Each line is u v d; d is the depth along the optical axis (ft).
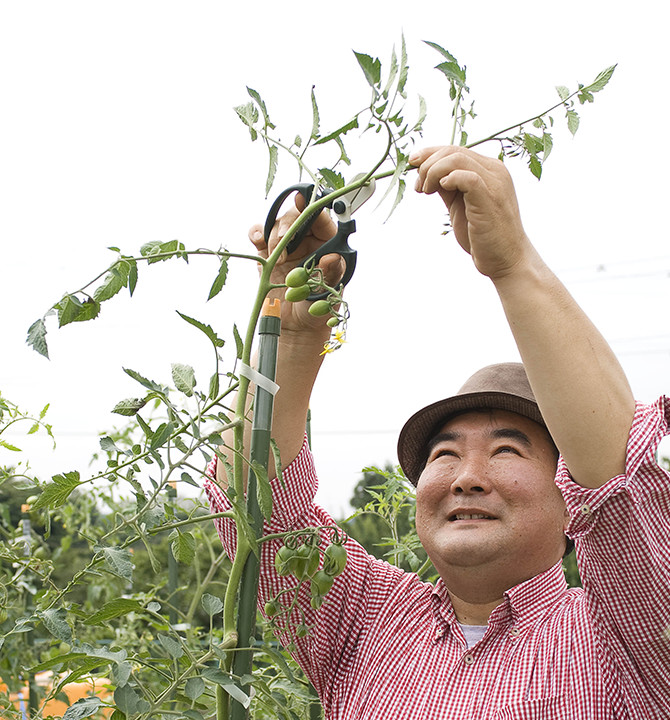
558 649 6.52
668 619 5.86
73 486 5.44
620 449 5.74
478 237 5.69
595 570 5.99
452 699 6.57
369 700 6.91
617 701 6.23
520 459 6.97
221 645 5.63
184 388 5.56
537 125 5.91
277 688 7.01
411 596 7.42
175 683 5.41
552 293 5.83
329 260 6.34
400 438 7.94
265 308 5.96
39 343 5.16
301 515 7.22
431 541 7.02
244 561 5.79
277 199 6.20
